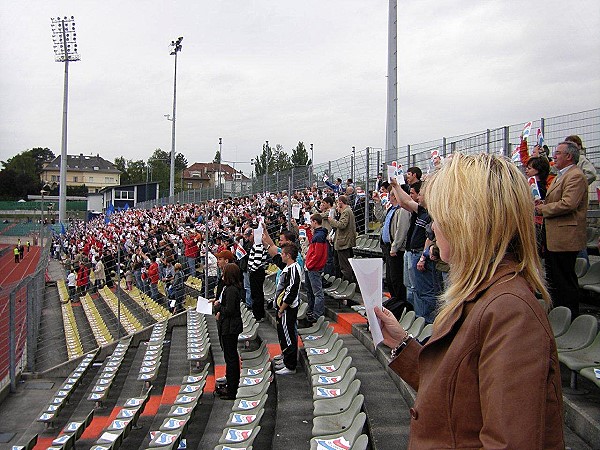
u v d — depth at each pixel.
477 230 1.37
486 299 1.31
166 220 27.72
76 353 14.64
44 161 121.19
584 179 5.34
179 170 125.75
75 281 21.70
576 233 5.34
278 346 9.04
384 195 8.98
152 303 17.28
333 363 6.35
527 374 1.17
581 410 3.91
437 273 6.24
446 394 1.30
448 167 1.48
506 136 9.52
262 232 10.05
